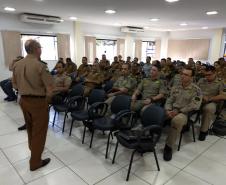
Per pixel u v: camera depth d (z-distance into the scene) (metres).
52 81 2.06
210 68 3.23
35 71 1.92
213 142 2.90
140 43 9.73
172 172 2.18
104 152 2.58
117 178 2.07
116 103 2.90
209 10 4.80
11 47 6.23
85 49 7.93
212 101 3.05
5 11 5.64
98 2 4.21
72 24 7.41
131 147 2.00
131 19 6.55
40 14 5.98
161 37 10.32
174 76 4.47
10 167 2.24
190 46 9.69
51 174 2.12
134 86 3.72
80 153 2.55
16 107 4.43
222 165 2.33
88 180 2.03
